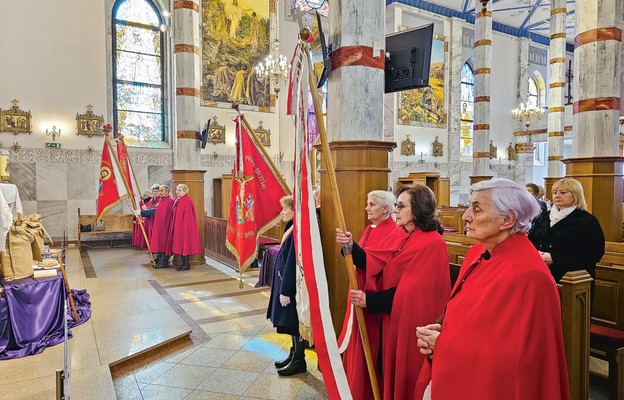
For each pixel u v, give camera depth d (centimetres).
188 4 866
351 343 266
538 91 2216
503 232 153
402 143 1716
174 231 805
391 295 232
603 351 314
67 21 1104
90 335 436
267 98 1398
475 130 1406
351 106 370
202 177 887
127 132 1224
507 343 136
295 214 262
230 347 433
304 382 357
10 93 1038
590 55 551
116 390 343
